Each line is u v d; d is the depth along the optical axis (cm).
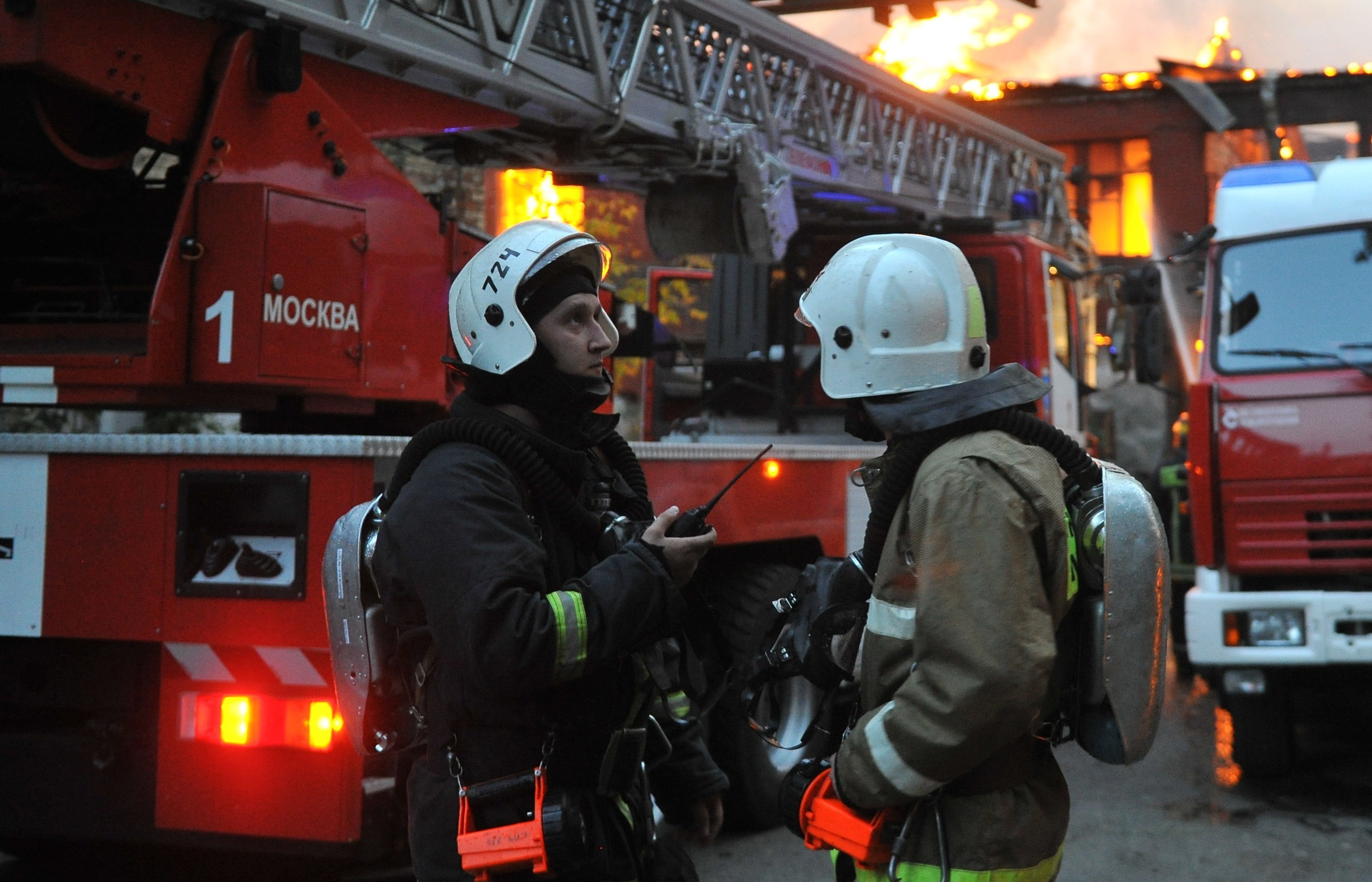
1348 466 490
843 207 827
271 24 391
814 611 199
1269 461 502
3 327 396
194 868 407
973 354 192
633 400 1096
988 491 173
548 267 194
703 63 628
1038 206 998
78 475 327
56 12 341
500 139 588
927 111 843
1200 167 1819
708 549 189
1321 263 529
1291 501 498
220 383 372
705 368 766
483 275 194
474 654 173
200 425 891
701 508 190
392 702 204
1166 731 618
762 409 754
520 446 187
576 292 195
